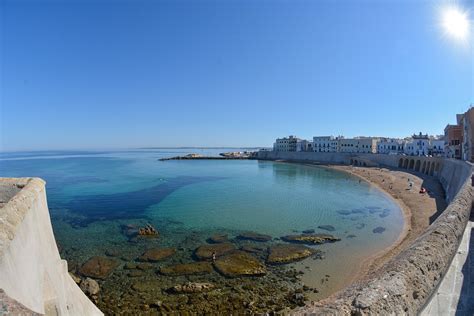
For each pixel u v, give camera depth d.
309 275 20.11
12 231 7.41
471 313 6.35
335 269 20.97
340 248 25.02
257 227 31.47
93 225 32.41
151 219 34.97
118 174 85.25
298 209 40.06
